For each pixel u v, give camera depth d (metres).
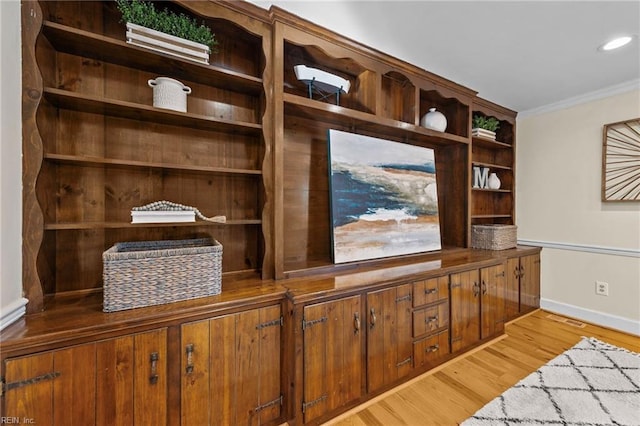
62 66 1.33
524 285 2.85
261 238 1.68
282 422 1.44
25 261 1.09
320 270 1.81
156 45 1.34
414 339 1.83
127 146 1.47
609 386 1.76
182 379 1.18
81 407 1.01
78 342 1.01
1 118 0.96
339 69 2.12
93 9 1.40
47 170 1.24
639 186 2.46
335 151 2.04
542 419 1.50
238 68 1.77
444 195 2.90
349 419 1.53
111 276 1.12
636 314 2.48
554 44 1.92
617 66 2.22
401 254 2.29
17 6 1.05
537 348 2.27
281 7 1.57
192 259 1.29
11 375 0.91
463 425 1.47
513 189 3.29
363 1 1.50
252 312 1.35
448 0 1.50
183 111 1.44
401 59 2.11
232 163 1.75
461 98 2.62
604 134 2.65
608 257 2.64
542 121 3.10
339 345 1.51
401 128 2.20
